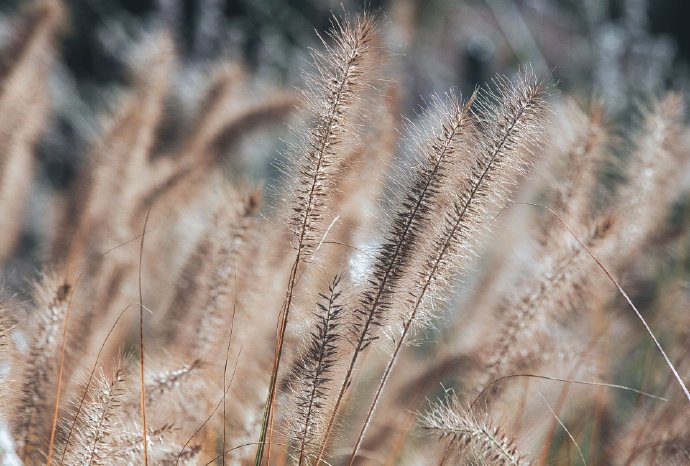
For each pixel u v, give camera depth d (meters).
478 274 1.33
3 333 1.07
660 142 1.33
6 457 1.07
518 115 1.03
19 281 1.37
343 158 1.09
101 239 1.37
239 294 1.19
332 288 1.03
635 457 1.16
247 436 1.15
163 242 1.39
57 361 1.12
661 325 1.38
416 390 1.22
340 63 1.03
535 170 1.23
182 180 1.41
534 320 1.18
